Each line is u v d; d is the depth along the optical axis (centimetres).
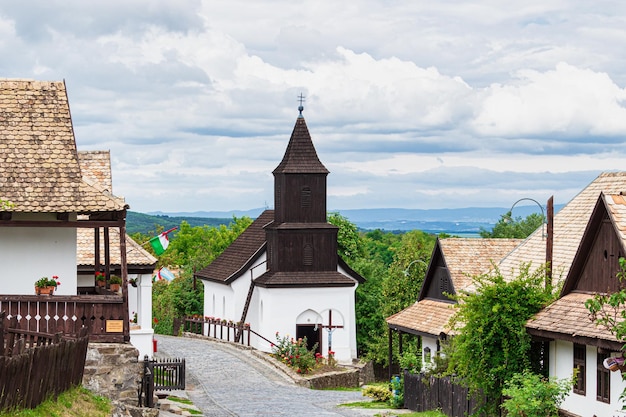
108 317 2947
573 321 2723
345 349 7106
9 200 2953
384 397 4309
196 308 8981
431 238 12362
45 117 3189
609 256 2708
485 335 3022
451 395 3541
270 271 7325
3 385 2016
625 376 2297
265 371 5419
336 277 7194
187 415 3403
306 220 7250
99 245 3853
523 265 3144
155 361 3988
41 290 3050
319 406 4075
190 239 12775
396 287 6694
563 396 2781
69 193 3014
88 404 2602
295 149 7331
